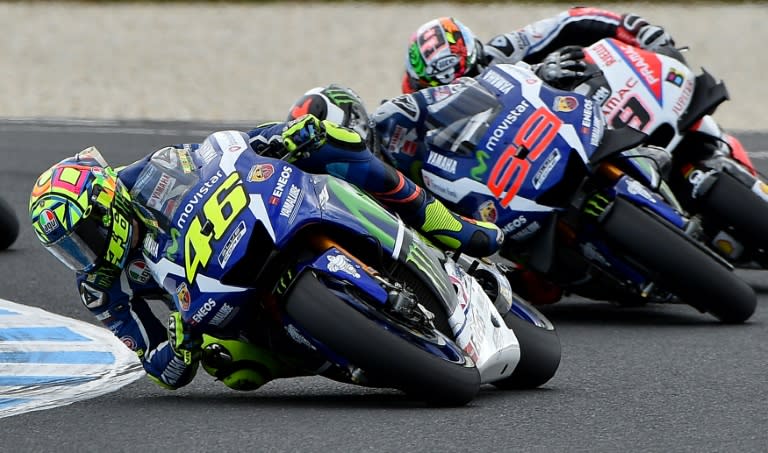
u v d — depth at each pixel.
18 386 19.94
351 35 88.12
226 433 15.97
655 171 24.12
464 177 23.06
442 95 23.55
